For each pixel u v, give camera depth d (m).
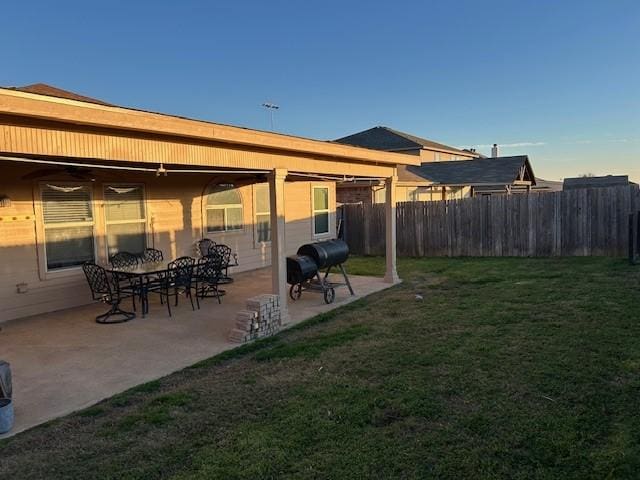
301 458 2.90
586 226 11.97
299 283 7.58
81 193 7.65
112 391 4.12
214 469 2.79
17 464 2.93
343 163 7.88
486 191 22.28
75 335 5.88
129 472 2.80
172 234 9.31
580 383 3.89
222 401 3.82
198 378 4.39
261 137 5.73
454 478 2.66
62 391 4.12
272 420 3.43
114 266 7.47
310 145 6.59
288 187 12.56
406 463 2.82
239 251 11.02
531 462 2.79
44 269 7.14
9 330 6.16
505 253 12.96
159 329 6.11
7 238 6.70
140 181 8.62
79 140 4.05
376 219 14.59
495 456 2.87
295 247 12.91
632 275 8.59
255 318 5.67
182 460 2.93
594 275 8.83
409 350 4.94
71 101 3.70
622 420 3.25
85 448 3.12
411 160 9.24
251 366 4.67
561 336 5.15
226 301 7.81
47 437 3.29
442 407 3.56
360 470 2.75
